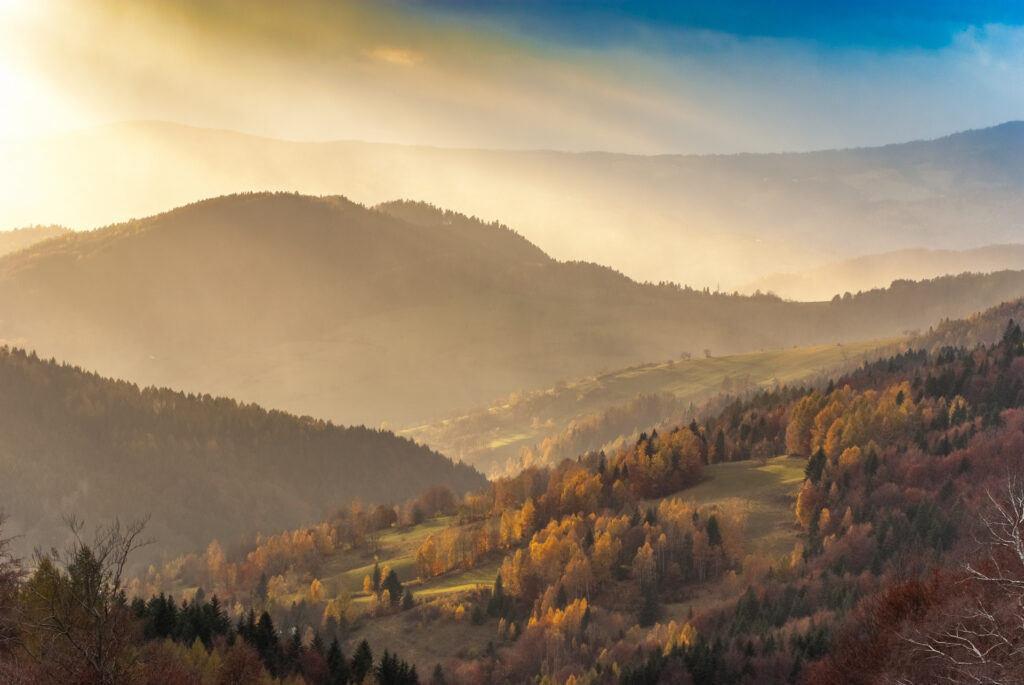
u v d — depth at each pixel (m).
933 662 64.75
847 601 142.38
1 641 58.09
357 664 124.56
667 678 129.25
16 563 65.56
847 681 91.94
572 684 138.12
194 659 96.44
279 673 114.38
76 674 56.09
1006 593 58.81
